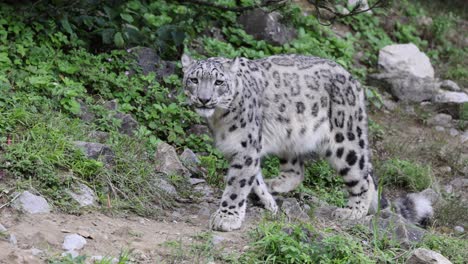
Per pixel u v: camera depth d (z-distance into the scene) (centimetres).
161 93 2294
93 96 2211
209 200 1889
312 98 1873
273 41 2850
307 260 1442
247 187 1722
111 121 2067
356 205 1923
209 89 1638
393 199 2302
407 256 1535
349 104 1909
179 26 2478
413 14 3716
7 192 1574
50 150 1739
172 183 1916
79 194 1667
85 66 2264
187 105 2303
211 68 1655
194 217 1759
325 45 3022
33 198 1577
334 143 1914
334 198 2106
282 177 2031
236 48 2792
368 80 3061
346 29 3316
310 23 3080
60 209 1603
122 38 2369
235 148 1725
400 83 3036
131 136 2072
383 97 3002
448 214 2112
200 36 2733
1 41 2233
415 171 2402
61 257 1355
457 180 2470
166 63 2434
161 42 2464
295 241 1485
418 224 1981
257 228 1580
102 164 1756
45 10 2338
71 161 1744
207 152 2200
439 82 3244
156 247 1481
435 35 3625
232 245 1552
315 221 1731
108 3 2406
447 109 2962
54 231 1476
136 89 2269
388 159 2495
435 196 2214
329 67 1920
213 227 1664
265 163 2195
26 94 2003
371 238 1652
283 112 1841
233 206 1695
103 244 1463
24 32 2277
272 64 1869
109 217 1639
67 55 2277
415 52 3148
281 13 2941
